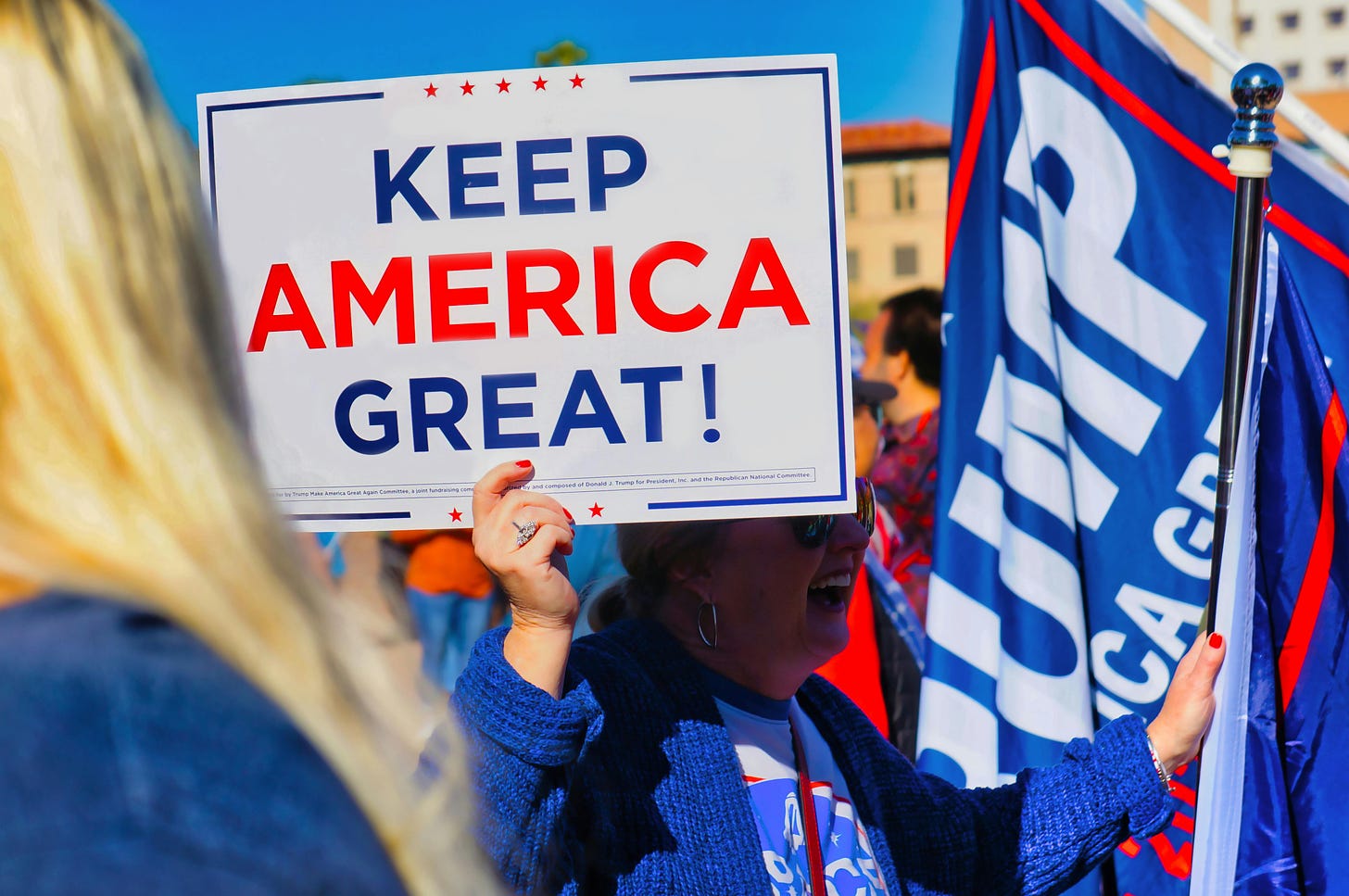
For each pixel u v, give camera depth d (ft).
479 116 5.14
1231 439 6.07
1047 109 7.91
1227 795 6.10
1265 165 5.73
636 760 5.25
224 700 1.58
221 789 1.48
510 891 4.36
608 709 5.30
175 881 1.38
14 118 1.84
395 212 5.15
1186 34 7.64
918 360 13.70
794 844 5.47
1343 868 6.31
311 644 1.84
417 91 5.14
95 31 1.97
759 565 5.58
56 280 1.79
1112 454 7.80
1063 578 7.69
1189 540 7.69
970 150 8.03
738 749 5.59
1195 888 6.07
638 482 5.09
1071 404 7.88
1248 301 5.91
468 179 5.13
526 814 4.38
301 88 5.16
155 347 1.86
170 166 1.99
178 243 1.95
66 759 1.45
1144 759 6.12
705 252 5.12
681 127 5.13
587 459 5.09
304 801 1.54
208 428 1.89
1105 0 7.88
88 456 1.76
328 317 5.15
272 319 5.16
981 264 7.97
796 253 5.12
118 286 1.84
